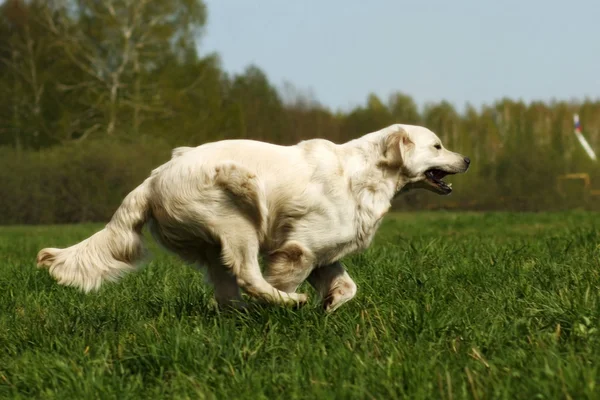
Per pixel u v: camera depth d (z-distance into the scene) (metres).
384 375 3.81
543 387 3.49
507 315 5.03
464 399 3.45
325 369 3.95
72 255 5.48
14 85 42.50
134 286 7.06
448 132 46.38
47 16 42.19
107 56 41.69
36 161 34.44
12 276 7.75
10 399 3.94
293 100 51.12
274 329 4.90
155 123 41.53
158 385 4.05
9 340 5.03
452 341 4.39
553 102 47.03
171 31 41.75
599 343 4.26
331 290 5.86
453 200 36.38
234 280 5.93
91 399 3.76
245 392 3.74
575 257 7.33
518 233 13.90
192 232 5.45
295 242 5.55
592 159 37.50
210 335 4.76
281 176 5.46
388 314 5.12
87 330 5.20
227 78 51.50
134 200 5.48
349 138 48.44
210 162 5.35
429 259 7.69
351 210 5.65
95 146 34.59
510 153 36.50
